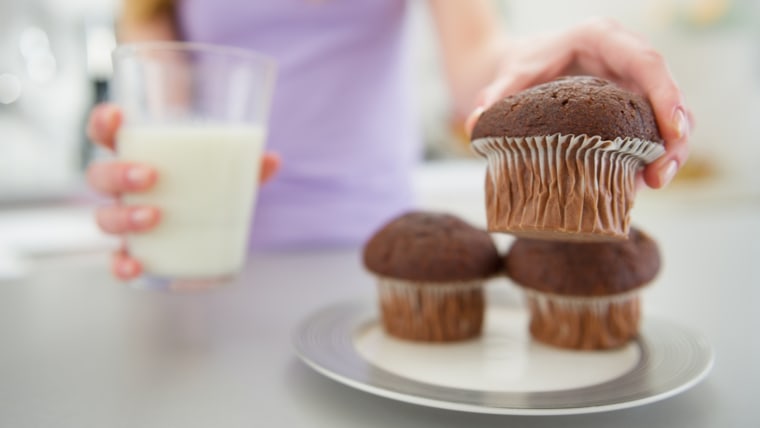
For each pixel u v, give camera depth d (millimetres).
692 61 1452
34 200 1199
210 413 344
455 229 458
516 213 361
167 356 407
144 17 730
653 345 412
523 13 1454
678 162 365
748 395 361
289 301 511
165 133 451
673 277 585
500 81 404
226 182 465
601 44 388
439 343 440
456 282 437
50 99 1290
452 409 336
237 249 485
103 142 489
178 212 460
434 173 1309
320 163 711
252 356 408
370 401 357
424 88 1367
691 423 335
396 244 448
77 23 1280
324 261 642
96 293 531
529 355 420
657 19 1447
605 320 426
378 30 705
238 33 693
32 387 368
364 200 726
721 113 1451
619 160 352
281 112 703
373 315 476
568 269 425
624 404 330
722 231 834
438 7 679
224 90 467
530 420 339
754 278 583
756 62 1445
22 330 448
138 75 458
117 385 371
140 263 473
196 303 504
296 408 349
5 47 1248
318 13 683
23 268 871
